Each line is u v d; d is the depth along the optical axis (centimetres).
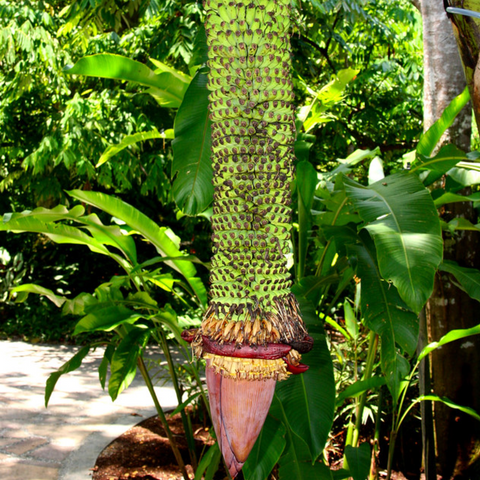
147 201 886
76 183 759
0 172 742
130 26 797
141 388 532
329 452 365
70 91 707
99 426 423
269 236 100
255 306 98
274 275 101
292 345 101
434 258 161
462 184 264
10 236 880
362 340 382
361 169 814
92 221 277
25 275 845
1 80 700
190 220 801
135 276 302
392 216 178
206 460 238
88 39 689
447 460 330
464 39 105
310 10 653
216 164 102
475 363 322
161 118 690
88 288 887
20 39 600
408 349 183
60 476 334
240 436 101
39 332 773
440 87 308
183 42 579
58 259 865
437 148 314
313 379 196
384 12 861
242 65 98
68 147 591
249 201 99
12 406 463
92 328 248
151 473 344
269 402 104
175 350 698
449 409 328
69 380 557
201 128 211
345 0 606
